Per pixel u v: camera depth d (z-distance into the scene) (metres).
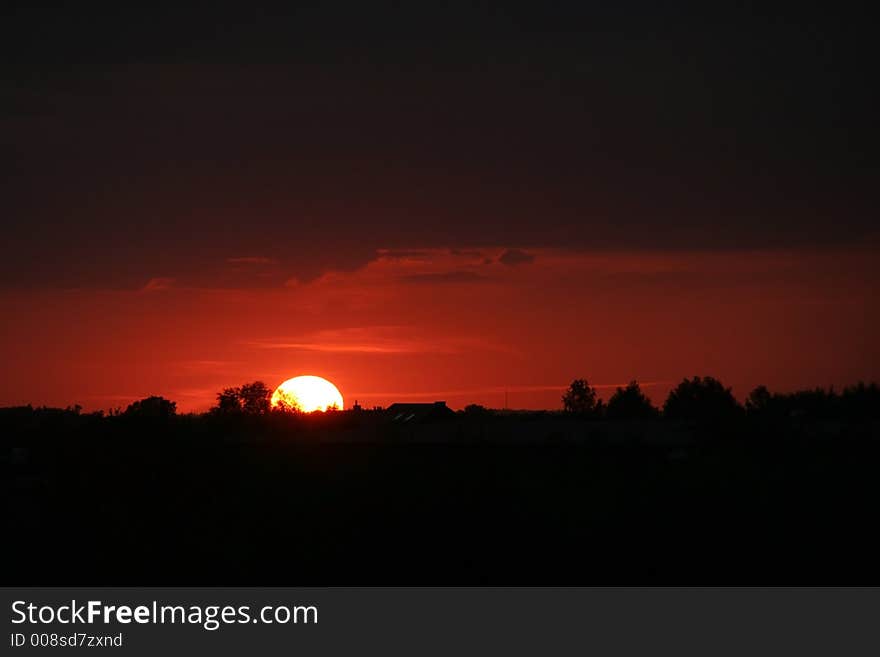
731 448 94.12
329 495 77.81
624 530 65.38
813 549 60.88
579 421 120.38
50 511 76.50
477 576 60.56
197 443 99.25
